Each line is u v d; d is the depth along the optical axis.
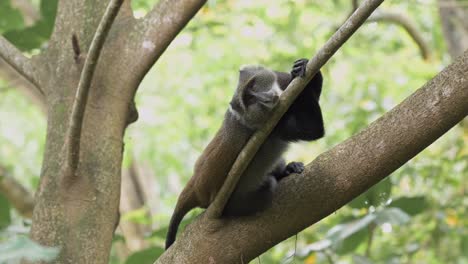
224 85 23.58
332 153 8.17
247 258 8.29
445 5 18.28
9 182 17.38
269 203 8.25
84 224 8.46
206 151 9.23
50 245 8.30
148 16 9.57
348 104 20.45
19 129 28.58
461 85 7.40
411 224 16.23
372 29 22.73
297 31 22.17
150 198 25.55
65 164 8.60
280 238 8.25
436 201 15.99
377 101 19.86
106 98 9.11
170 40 9.41
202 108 24.00
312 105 8.70
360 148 7.94
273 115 7.20
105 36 7.66
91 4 9.58
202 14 20.52
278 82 8.73
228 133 8.52
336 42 6.77
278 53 22.05
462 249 15.95
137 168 25.66
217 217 8.28
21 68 9.64
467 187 16.52
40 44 11.81
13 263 6.67
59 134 8.88
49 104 9.20
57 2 11.17
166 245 10.02
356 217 11.32
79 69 9.16
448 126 7.52
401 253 15.70
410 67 21.19
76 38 8.90
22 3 22.64
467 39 18.14
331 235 10.72
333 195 8.02
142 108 24.33
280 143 8.95
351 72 22.31
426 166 16.05
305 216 8.16
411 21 20.92
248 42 22.64
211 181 8.83
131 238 22.67
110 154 8.88
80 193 8.57
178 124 24.30
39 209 8.57
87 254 8.34
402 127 7.69
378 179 7.91
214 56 23.28
